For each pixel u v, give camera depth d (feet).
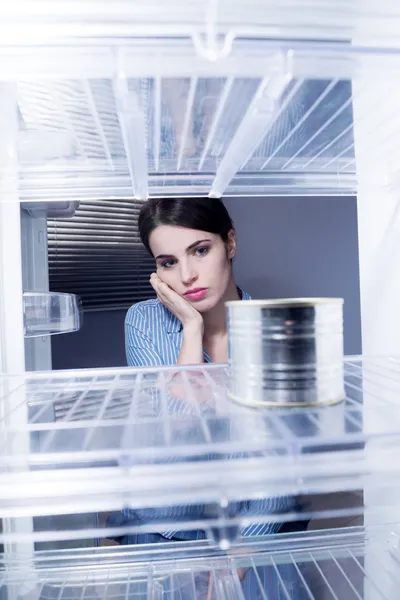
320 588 1.66
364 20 1.14
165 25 1.07
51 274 6.93
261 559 1.78
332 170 2.10
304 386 1.18
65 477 1.02
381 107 1.44
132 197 2.13
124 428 1.17
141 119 1.16
